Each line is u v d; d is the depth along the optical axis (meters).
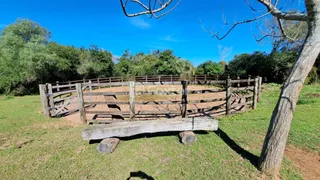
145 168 2.82
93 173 2.76
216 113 5.89
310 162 2.91
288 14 2.19
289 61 14.35
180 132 3.83
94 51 24.28
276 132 2.41
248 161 2.88
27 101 10.06
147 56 31.66
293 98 2.26
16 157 3.27
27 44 16.00
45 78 16.97
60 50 18.81
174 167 2.82
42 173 2.79
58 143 3.82
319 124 4.53
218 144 3.52
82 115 5.24
